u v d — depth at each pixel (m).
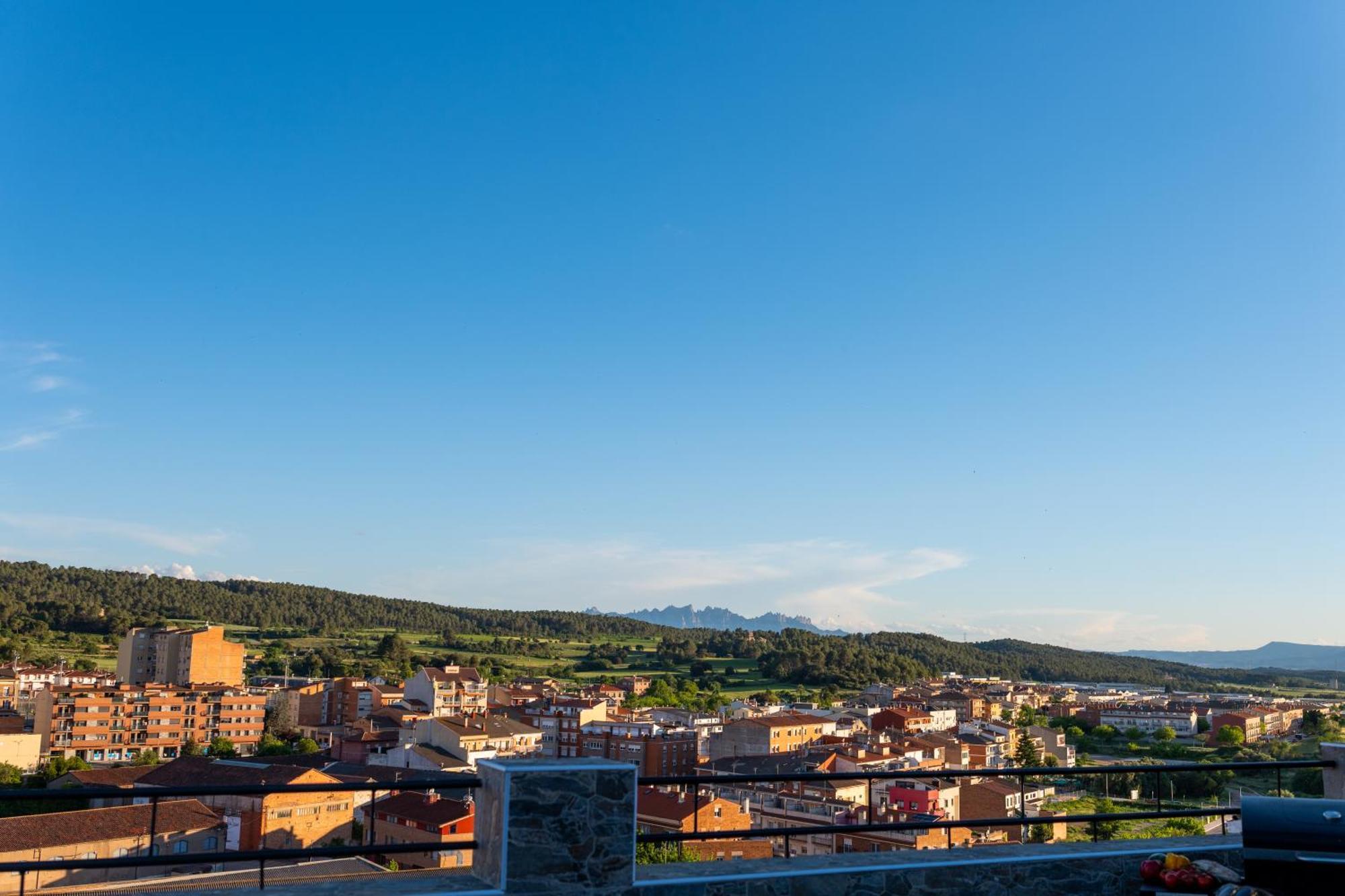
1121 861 9.92
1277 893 8.14
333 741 114.00
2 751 109.50
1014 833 57.62
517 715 131.62
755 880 8.75
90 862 7.03
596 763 8.41
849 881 9.03
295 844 66.81
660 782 8.62
